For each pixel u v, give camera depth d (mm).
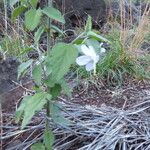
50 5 1383
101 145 1741
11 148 1782
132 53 3010
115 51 2934
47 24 1418
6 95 2168
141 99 2373
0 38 3359
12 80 2221
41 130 1873
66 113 1898
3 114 2033
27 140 1835
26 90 2205
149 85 2713
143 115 2021
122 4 3527
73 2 3914
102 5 4020
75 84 2590
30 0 1348
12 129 1887
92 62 1428
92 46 1411
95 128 1850
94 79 2697
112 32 3410
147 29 3508
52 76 1336
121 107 2266
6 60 2227
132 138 1848
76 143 1813
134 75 2834
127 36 3256
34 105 1327
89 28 1428
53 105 1512
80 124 1830
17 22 3479
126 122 1930
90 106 2115
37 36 1429
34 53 2939
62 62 1330
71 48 1336
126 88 2639
